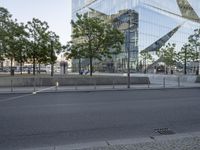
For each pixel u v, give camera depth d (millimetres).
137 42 67562
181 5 85062
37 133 8016
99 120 10000
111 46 33031
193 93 21812
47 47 34156
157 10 74250
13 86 25953
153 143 6445
